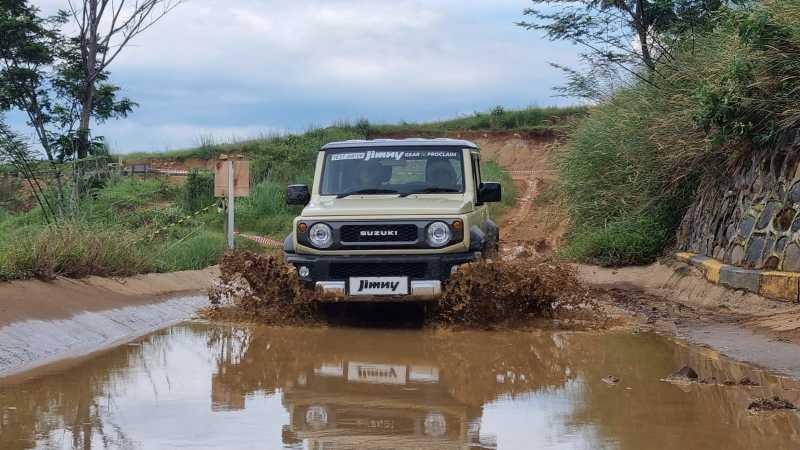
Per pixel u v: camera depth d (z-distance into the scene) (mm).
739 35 11312
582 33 17766
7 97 25250
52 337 7910
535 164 41812
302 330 9305
